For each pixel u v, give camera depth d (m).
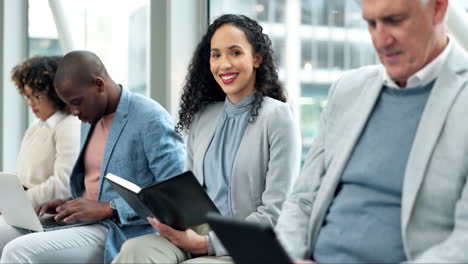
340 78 1.80
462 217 1.40
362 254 1.53
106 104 2.61
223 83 2.23
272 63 2.29
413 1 1.45
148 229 2.51
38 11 4.94
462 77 1.51
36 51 4.96
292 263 1.22
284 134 2.13
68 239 2.45
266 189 2.12
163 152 2.51
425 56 1.50
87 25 4.02
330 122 1.75
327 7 2.72
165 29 3.27
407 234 1.46
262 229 1.21
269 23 3.01
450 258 1.36
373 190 1.58
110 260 2.38
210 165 2.27
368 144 1.62
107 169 2.55
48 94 3.15
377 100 1.64
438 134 1.47
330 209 1.67
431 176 1.46
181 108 2.44
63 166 3.01
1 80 4.83
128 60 3.80
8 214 2.74
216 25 2.29
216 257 2.03
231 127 2.26
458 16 1.92
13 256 2.38
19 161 3.31
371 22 1.51
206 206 1.90
